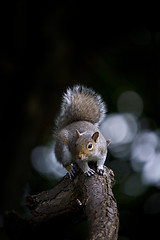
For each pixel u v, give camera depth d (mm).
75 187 5508
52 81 14094
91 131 6656
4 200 12766
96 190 4887
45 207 5750
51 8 14117
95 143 6109
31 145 13594
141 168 14141
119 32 15023
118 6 14312
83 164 5691
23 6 13914
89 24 14680
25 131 13555
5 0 13750
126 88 15266
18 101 13914
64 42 14320
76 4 14188
